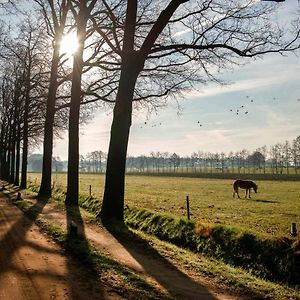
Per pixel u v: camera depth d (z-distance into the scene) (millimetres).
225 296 9367
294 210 27797
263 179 84625
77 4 23781
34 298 7816
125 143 18188
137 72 18109
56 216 19469
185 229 17297
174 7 16797
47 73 36594
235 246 14500
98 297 8055
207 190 51312
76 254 11578
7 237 14078
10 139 57062
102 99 28938
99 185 61375
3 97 56594
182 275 10648
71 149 25125
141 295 8359
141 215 21094
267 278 12531
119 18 24531
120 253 12453
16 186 47188
